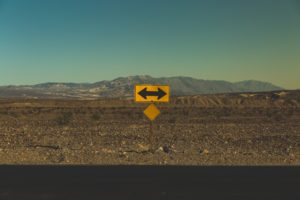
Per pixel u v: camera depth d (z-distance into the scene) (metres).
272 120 76.81
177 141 36.97
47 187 14.91
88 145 32.53
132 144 33.53
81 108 121.31
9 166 20.09
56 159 23.06
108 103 162.75
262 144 34.56
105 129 52.22
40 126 59.22
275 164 21.58
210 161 22.55
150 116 27.94
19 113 96.00
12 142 35.50
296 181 16.30
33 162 21.92
